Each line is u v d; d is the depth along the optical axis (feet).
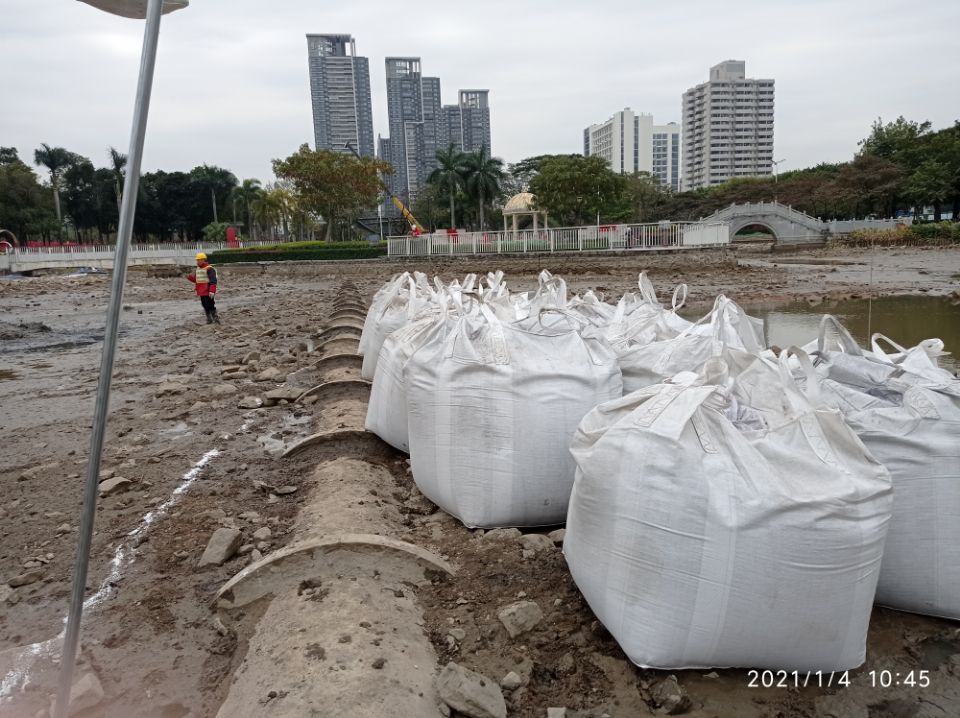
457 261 110.42
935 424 8.79
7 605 10.26
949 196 172.14
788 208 130.62
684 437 7.66
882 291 55.88
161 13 6.53
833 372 10.41
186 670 8.38
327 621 8.19
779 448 7.68
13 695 8.02
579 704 7.55
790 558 7.25
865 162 185.57
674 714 7.35
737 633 7.47
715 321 13.76
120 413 22.29
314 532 10.89
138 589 10.50
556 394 11.06
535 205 161.38
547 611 9.04
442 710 7.17
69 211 249.34
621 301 15.75
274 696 6.98
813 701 7.62
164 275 127.75
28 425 21.30
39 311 63.10
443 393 11.50
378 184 164.55
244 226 271.49
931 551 8.76
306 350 32.27
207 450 17.51
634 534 7.65
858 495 7.36
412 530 11.60
